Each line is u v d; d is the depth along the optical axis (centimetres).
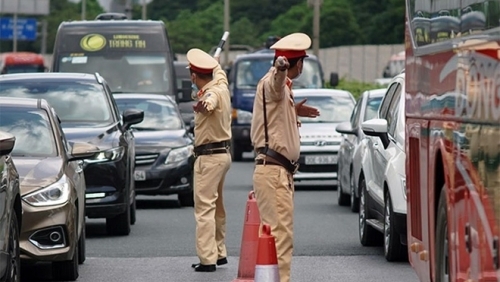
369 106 3628
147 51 5556
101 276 2478
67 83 3359
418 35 1939
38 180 2352
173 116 4234
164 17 17138
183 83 5684
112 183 3148
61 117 3278
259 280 1809
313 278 2444
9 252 1881
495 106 1360
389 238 2655
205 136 2502
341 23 14575
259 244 1819
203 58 2503
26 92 3306
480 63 1447
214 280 2408
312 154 4612
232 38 15712
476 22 1480
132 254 2825
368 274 2495
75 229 2388
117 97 4303
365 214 2931
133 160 3503
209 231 2522
